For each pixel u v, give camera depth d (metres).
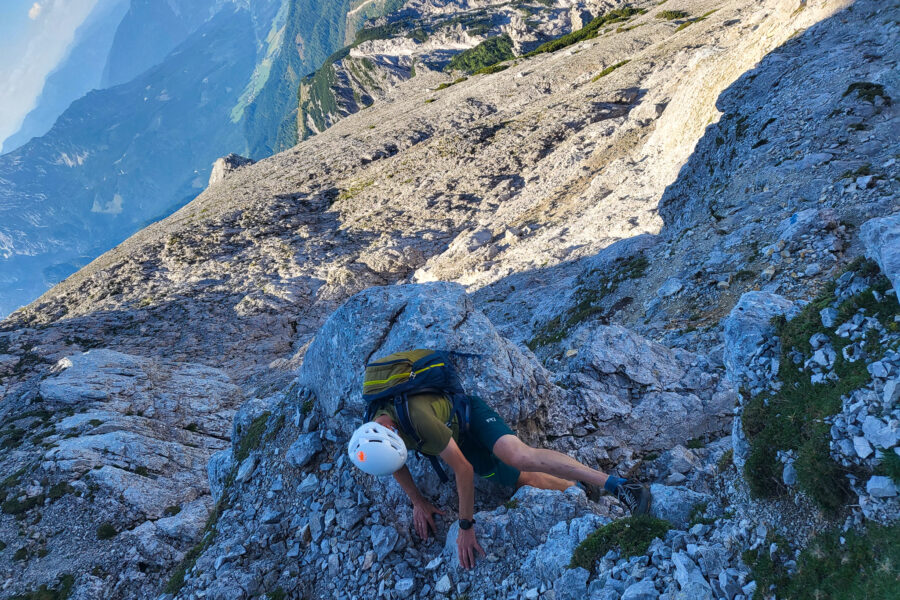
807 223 10.35
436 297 5.20
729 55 26.33
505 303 24.55
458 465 3.64
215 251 57.81
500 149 56.94
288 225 60.50
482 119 72.81
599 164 38.19
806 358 3.13
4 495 16.33
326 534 4.64
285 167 86.31
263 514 5.02
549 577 3.53
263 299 46.38
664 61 58.25
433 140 69.62
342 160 77.12
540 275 25.86
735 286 10.98
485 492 4.81
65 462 17.11
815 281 9.09
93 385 23.58
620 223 25.80
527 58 111.25
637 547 3.24
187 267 55.72
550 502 4.16
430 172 59.84
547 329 16.92
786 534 2.73
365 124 101.88
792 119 14.56
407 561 4.31
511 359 5.19
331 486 4.92
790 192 12.05
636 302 14.11
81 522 15.52
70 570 14.12
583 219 29.69
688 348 10.02
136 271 56.94
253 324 44.12
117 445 18.22
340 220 59.09
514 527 4.07
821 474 2.59
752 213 12.72
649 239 17.19
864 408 2.58
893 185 9.73
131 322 46.84
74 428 20.34
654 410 5.79
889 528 2.25
